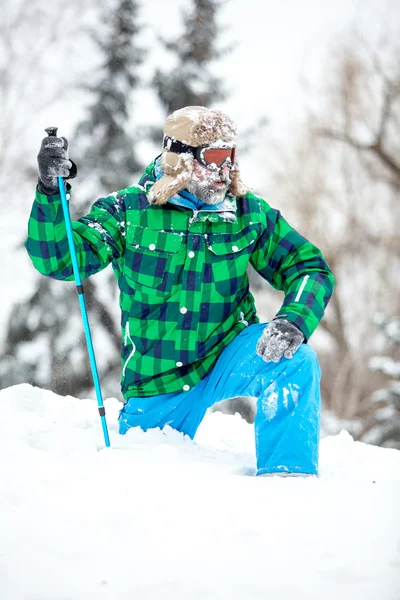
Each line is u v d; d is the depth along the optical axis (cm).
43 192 376
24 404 465
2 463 330
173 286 395
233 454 406
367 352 1936
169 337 398
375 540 270
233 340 400
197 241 396
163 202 394
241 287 408
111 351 1400
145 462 346
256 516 289
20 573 243
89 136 1405
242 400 1361
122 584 239
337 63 2119
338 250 2008
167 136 402
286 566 251
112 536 268
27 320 1414
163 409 409
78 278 387
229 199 409
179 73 1421
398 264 1988
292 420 366
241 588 238
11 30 2489
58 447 379
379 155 2025
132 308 402
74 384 1393
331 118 2084
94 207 405
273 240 411
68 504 292
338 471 391
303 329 378
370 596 235
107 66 1420
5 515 281
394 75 2061
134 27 1433
